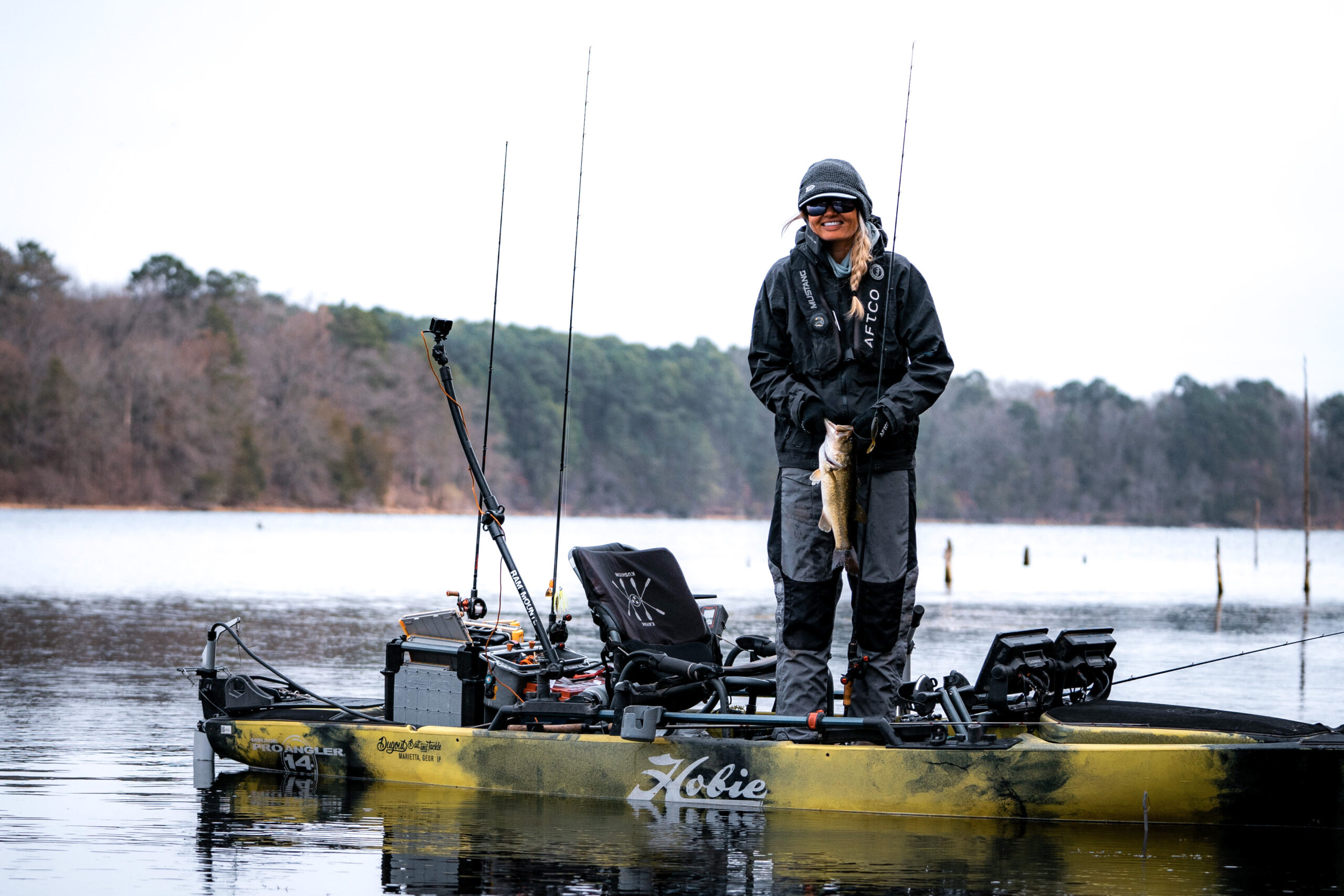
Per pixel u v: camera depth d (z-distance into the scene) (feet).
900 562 28.40
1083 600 125.39
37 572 150.41
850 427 26.35
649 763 29.17
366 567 172.96
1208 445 653.30
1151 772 26.25
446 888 22.95
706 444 622.13
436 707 31.91
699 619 31.63
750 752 28.60
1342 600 132.46
